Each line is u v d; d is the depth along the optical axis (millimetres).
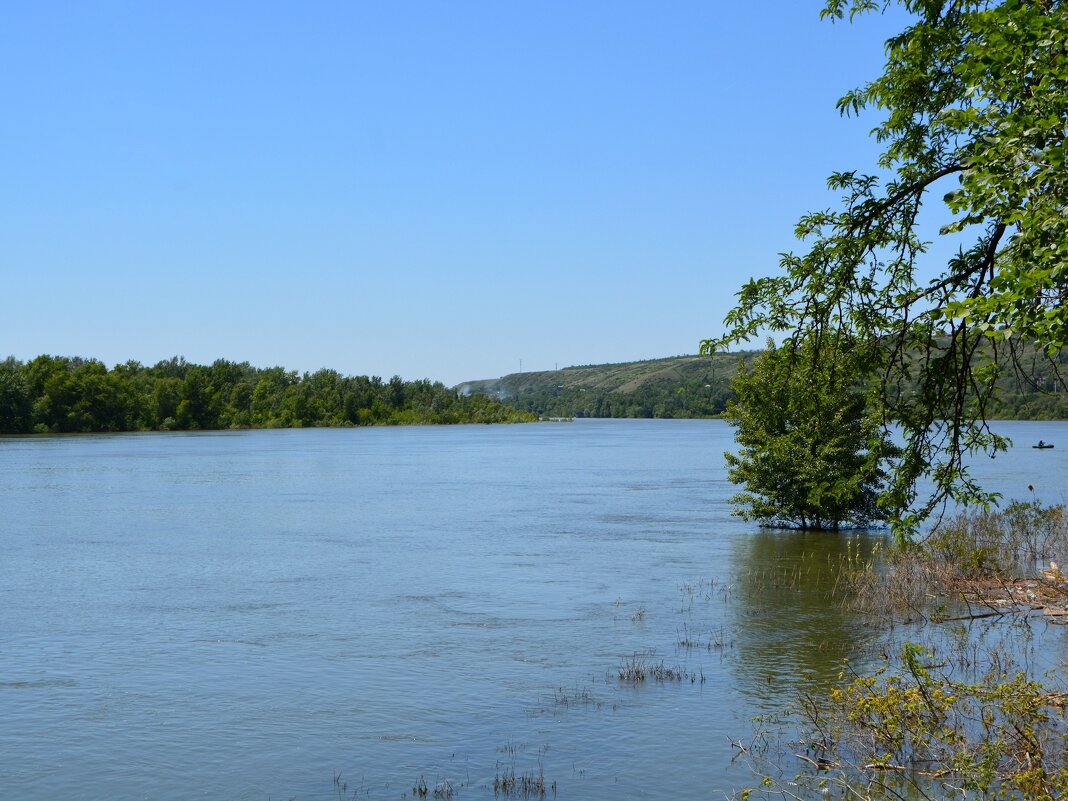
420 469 85812
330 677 18156
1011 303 6934
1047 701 12172
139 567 31594
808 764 13156
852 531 38812
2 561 32969
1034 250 7094
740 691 16703
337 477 75188
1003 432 172500
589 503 53656
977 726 13430
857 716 12602
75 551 35438
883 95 9742
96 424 174125
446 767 13625
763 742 14141
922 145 9438
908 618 21359
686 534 38844
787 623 21859
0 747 14672
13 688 17672
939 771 11602
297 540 38188
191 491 62125
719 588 26500
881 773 12102
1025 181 7027
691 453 116938
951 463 9305
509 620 22969
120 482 69125
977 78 7840
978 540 28406
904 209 9266
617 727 15039
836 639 20109
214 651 20266
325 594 26578
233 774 13508
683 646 20000
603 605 24562
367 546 36312
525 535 39219
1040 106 7176
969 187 7379
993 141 7512
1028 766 10672
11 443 136500
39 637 21656
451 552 34469
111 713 16203
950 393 9109
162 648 20578
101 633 22016
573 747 14250
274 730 15242
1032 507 33781
